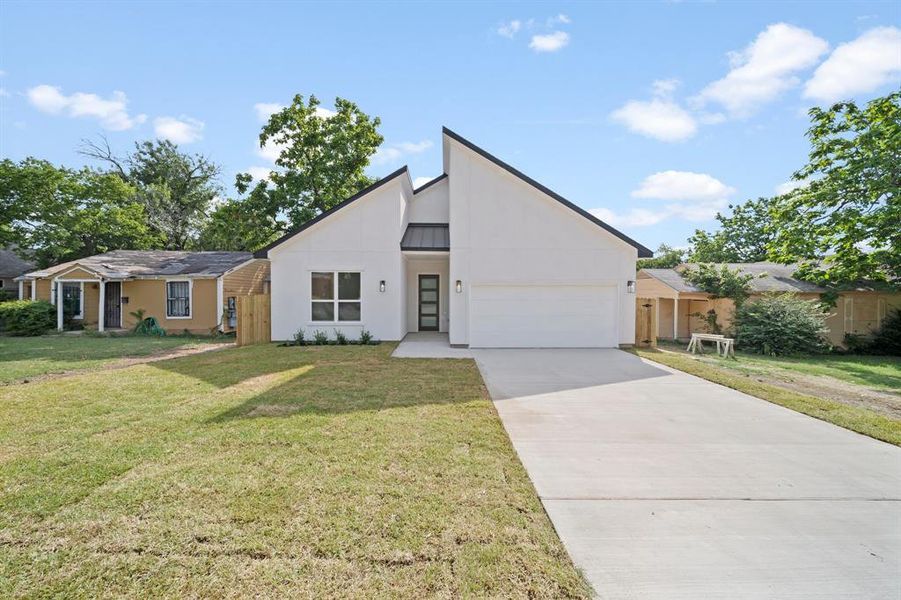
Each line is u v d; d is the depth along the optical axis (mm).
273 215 22594
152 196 34250
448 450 4711
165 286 19359
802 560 2918
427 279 17969
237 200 22359
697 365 10641
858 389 9352
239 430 5309
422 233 16016
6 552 2852
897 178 15906
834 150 17391
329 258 14516
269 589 2508
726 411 6656
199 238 37781
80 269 19219
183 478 3939
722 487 4012
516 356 12039
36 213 25062
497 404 6953
